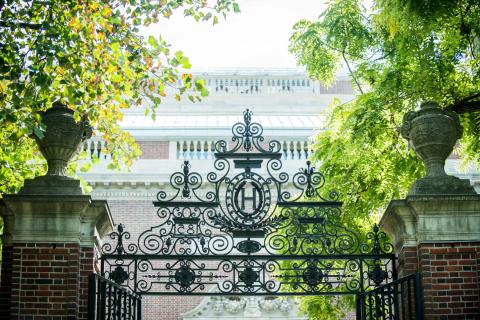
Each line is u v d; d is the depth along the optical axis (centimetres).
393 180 1501
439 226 1010
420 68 1323
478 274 995
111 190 2745
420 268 1006
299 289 1764
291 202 1105
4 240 1041
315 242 1136
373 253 1096
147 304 2645
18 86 1073
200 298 2688
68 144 1036
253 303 2694
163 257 1077
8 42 1141
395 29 1231
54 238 1001
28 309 977
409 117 1076
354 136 1419
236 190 1106
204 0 1236
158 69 1225
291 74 3272
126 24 1232
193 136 2814
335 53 1695
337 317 2008
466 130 1398
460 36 1302
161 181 2727
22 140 1359
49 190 1013
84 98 1207
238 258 1082
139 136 2811
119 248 1078
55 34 1082
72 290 987
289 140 2731
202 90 1212
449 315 984
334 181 1592
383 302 1037
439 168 1045
